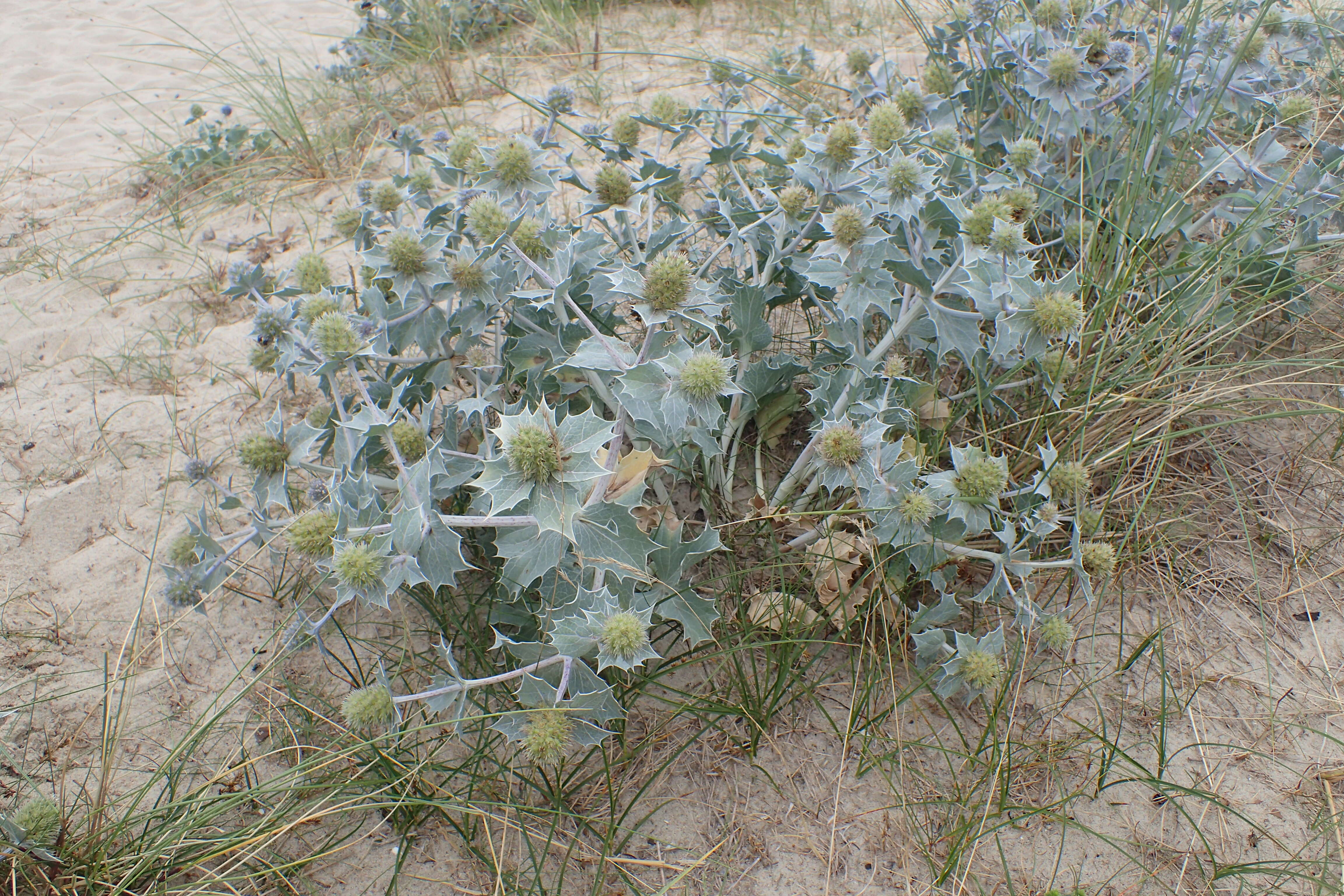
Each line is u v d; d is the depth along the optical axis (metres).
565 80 6.45
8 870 2.31
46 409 4.00
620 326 3.81
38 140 6.40
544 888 2.45
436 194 4.77
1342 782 2.58
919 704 2.84
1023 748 2.70
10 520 3.48
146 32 7.56
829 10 7.00
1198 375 3.40
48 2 8.81
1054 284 2.83
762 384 3.27
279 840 2.56
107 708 2.51
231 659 3.06
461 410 2.95
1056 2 4.27
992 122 4.33
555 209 4.93
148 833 2.45
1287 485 3.33
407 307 3.07
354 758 2.65
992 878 2.44
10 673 2.98
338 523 2.47
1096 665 2.91
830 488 2.83
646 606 2.70
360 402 3.30
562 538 2.53
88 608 3.20
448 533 2.46
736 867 2.51
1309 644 2.93
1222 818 2.54
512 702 2.76
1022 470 3.22
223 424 3.95
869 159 3.16
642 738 2.78
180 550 2.96
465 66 6.82
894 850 2.51
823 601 2.96
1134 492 3.26
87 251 5.07
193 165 5.65
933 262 3.24
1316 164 4.12
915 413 3.27
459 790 2.64
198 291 4.72
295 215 5.32
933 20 6.03
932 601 3.04
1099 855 2.48
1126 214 3.69
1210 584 3.10
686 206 4.88
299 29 8.27
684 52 6.66
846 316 3.12
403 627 3.09
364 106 6.27
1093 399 3.24
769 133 5.02
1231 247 3.63
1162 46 3.74
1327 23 4.64
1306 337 3.79
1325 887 2.27
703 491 3.28
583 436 2.28
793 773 2.69
